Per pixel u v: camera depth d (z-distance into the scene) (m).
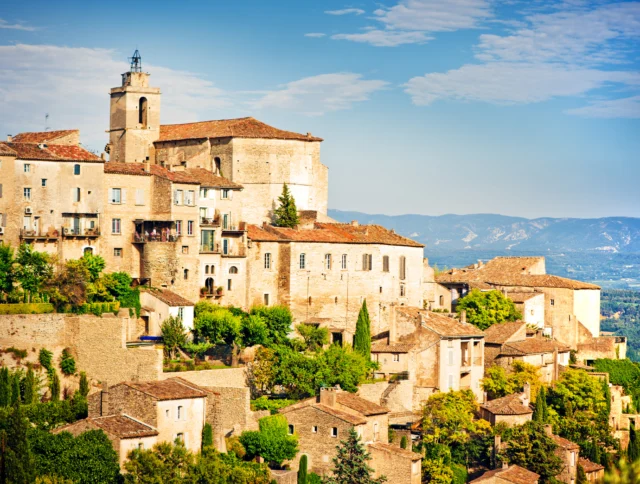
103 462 136.38
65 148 182.00
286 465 157.12
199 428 150.12
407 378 190.50
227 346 179.25
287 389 172.25
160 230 185.50
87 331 164.00
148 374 158.62
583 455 187.75
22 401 160.25
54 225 177.38
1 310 163.88
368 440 160.25
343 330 197.62
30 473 132.75
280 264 198.38
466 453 175.50
